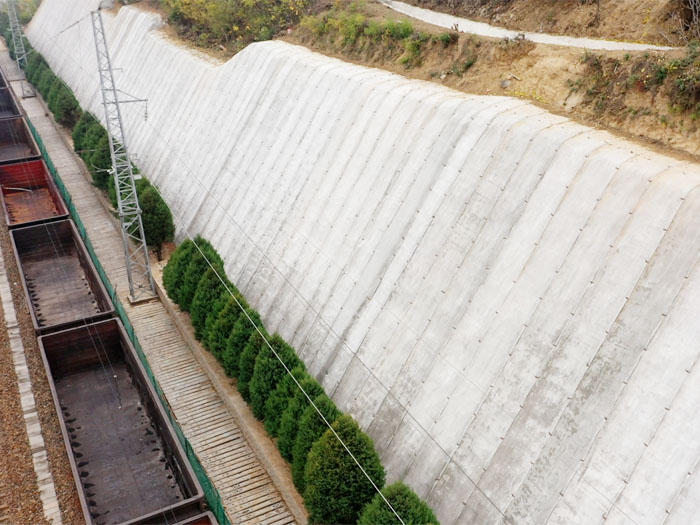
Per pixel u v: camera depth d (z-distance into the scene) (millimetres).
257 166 27188
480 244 16719
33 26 79375
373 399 17469
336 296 20219
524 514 13211
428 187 18953
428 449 15508
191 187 31625
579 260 14516
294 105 26891
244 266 24953
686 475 11367
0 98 54250
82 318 22766
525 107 19031
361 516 14094
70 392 21938
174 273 25000
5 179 36750
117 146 35781
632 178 14328
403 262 18578
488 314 15758
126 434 20156
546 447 13469
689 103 16047
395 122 21406
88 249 28812
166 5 47688
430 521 13102
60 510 17281
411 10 33812
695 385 11812
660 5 20656
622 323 13266
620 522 11828
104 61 50906
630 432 12359
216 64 36375
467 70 23000
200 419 20703
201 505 15172
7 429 20078
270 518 17031
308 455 15305
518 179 16578
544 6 25891
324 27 31438
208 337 22172
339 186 22328
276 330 21906
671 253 13062
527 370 14461
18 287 28406
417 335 17188
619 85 17906
